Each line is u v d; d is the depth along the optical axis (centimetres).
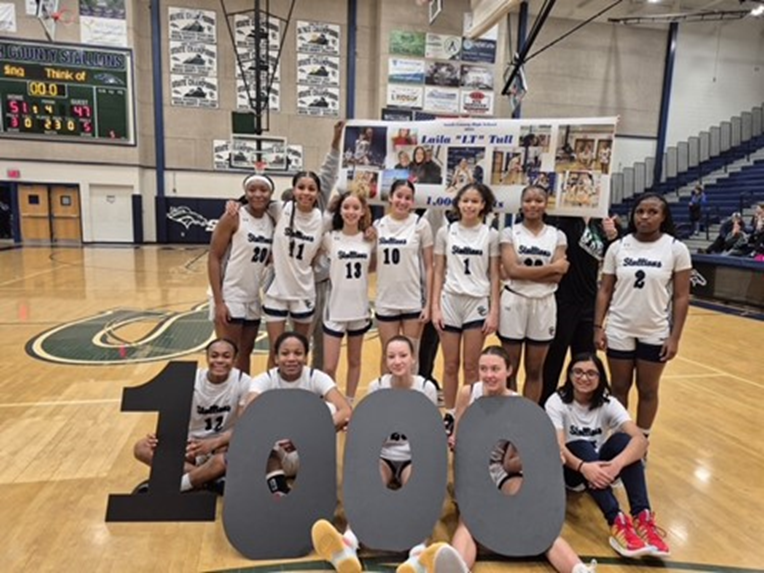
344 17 1258
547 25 1312
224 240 264
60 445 258
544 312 251
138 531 192
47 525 194
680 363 439
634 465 199
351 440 192
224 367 222
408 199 265
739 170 1323
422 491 185
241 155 1255
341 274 268
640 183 1399
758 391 370
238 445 189
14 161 1183
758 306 693
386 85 1240
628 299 238
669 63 1367
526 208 250
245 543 179
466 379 266
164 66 1225
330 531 167
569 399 219
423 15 1227
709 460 262
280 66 1251
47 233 1237
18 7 1127
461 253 257
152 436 227
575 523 207
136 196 1247
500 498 186
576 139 288
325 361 276
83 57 1164
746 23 1393
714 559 185
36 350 416
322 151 1298
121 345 435
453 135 302
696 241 1103
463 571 151
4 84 1147
